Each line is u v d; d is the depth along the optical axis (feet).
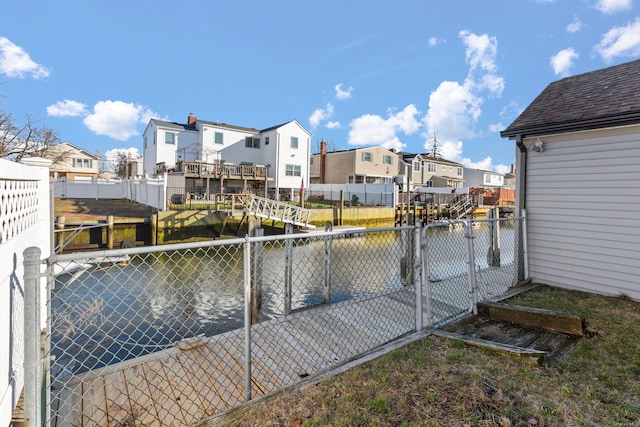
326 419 6.38
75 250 39.17
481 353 9.12
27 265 5.22
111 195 76.95
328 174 109.19
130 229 43.52
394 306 14.80
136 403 8.24
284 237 8.87
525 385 7.52
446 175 132.26
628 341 10.05
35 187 11.06
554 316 10.82
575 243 16.51
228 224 50.26
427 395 7.12
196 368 9.80
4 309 5.99
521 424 6.19
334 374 8.07
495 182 149.69
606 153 15.38
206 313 21.77
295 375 9.64
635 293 14.62
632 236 14.67
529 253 18.25
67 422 7.48
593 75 19.07
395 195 77.30
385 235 38.01
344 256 35.14
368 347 11.21
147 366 9.78
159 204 49.70
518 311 11.53
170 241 45.55
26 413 5.21
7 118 63.93
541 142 17.35
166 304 22.65
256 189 81.71
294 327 12.58
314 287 26.48
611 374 8.04
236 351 10.77
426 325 11.54
